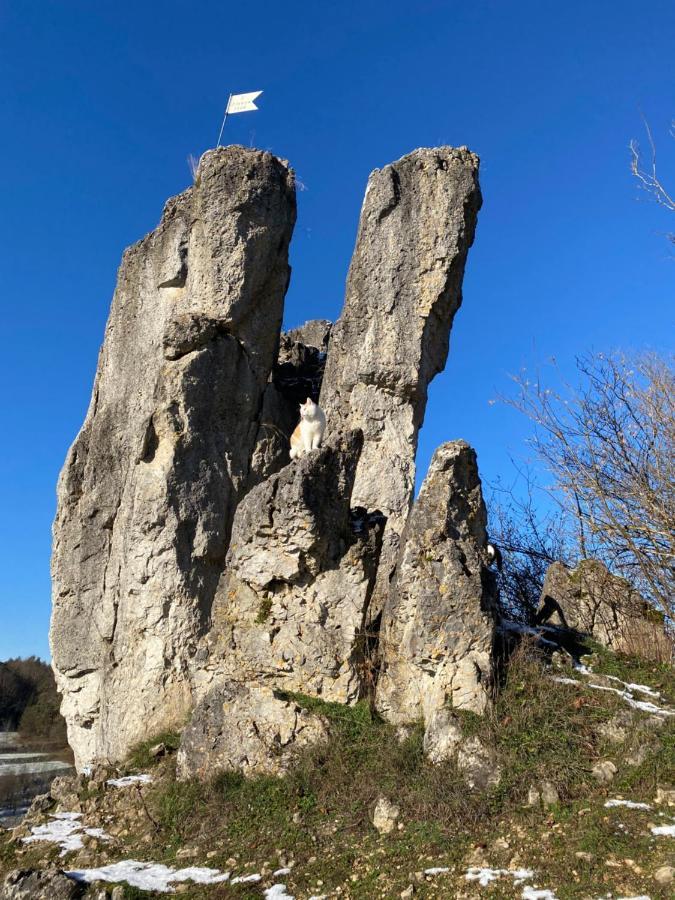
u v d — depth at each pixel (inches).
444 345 634.8
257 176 609.9
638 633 505.0
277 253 624.4
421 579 405.4
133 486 577.6
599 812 307.7
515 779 333.4
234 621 454.6
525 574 717.3
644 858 276.5
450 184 610.9
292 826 347.6
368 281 615.8
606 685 405.7
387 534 561.9
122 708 548.1
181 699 533.3
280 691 422.9
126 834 382.0
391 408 602.2
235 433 596.4
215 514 569.3
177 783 402.6
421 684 402.3
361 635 430.9
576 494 542.9
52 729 1515.7
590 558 607.2
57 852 370.9
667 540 505.4
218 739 406.3
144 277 661.9
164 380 574.9
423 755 365.1
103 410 655.1
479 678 380.2
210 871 330.3
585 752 351.9
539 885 273.9
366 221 626.2
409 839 317.7
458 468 433.1
